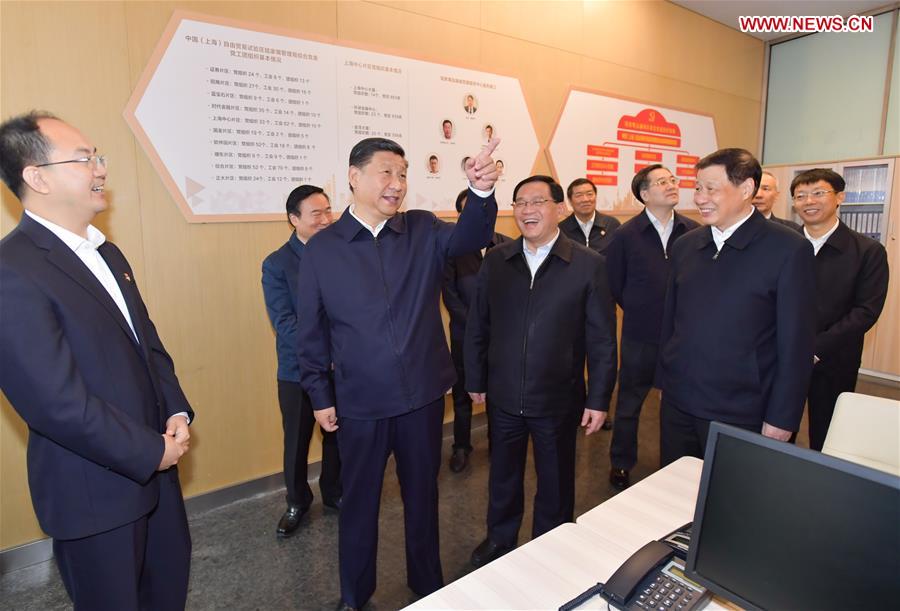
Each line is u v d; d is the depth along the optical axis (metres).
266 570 2.03
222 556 2.12
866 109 4.59
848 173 4.43
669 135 4.36
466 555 2.12
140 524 1.25
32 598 1.89
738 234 1.63
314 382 1.69
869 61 4.55
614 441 2.70
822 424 2.38
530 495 2.57
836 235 2.29
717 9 4.38
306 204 2.13
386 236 1.63
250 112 2.40
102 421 1.09
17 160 1.11
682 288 1.77
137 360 1.27
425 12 2.90
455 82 3.06
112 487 1.17
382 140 1.56
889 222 4.20
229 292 2.45
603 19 3.78
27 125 1.12
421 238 1.68
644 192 2.66
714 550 0.79
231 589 1.92
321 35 2.56
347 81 2.66
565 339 1.79
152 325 1.46
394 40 2.81
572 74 3.64
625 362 2.71
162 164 2.21
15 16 1.89
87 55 2.04
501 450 1.93
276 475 2.66
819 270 2.31
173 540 1.37
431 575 1.78
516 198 1.78
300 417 2.22
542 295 1.79
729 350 1.63
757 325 1.60
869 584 0.65
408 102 2.88
